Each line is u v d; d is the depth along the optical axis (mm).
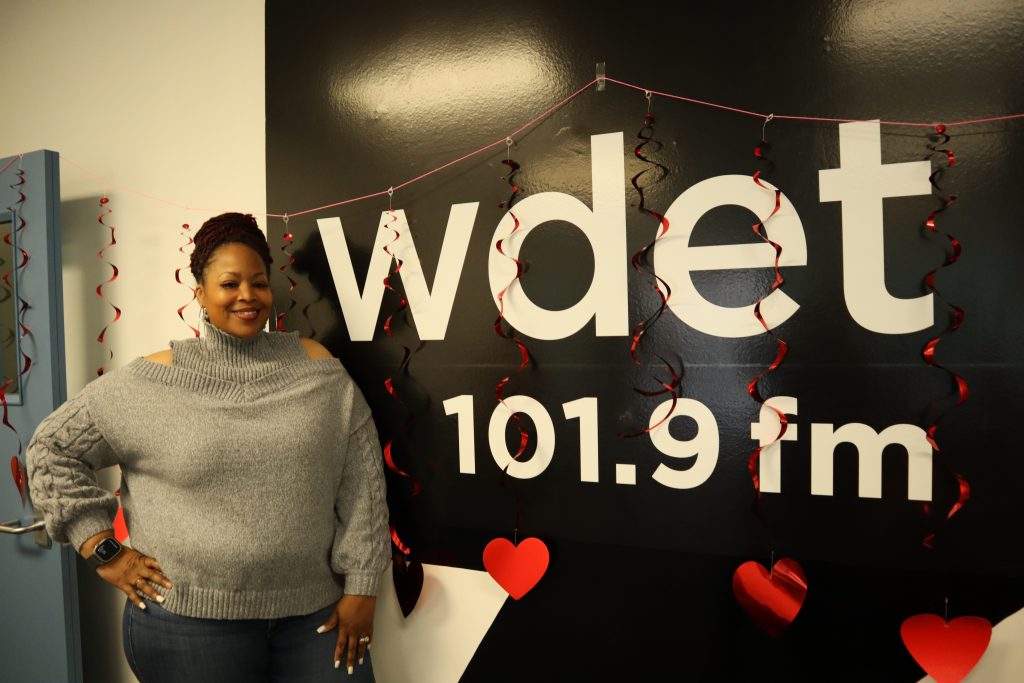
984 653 1064
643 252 1222
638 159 1230
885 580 1112
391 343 1420
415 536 1405
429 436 1392
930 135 1073
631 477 1245
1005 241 1043
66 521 1134
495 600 1350
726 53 1178
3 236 1712
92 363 1761
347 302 1456
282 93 1512
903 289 1093
